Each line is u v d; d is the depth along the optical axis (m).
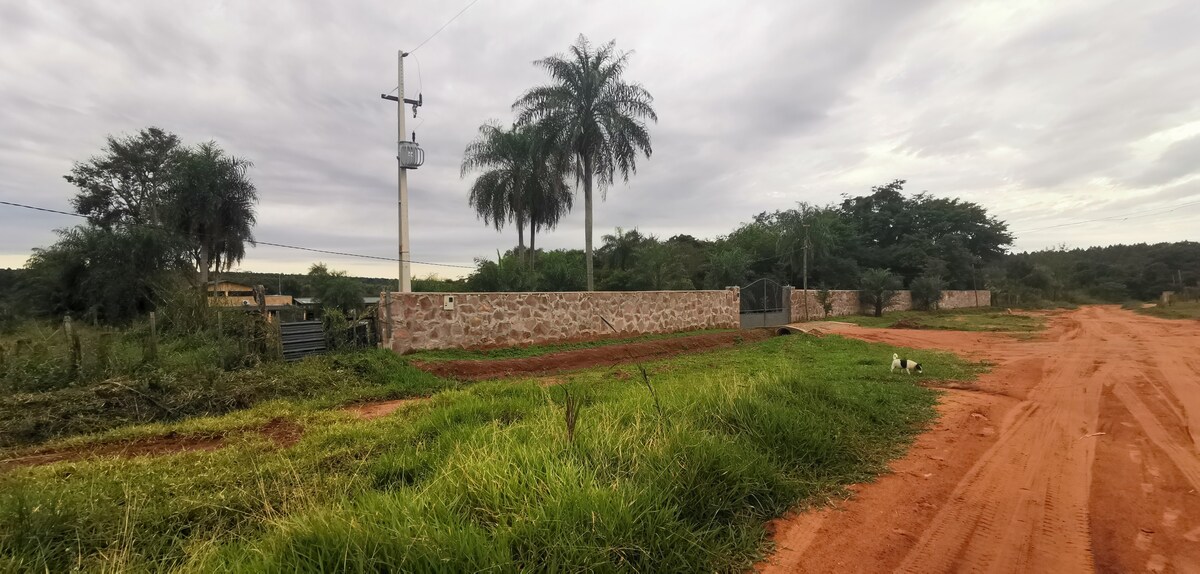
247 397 7.95
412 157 17.11
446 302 12.75
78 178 30.50
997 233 51.12
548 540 2.79
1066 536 3.56
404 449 4.92
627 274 29.95
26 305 21.38
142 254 21.41
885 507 4.04
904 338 18.70
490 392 7.64
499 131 27.00
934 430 6.26
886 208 48.09
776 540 3.50
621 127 21.62
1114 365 11.41
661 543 3.03
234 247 27.20
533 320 14.53
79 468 4.60
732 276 31.20
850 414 6.26
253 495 3.76
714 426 4.89
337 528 2.68
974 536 3.56
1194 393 8.30
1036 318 30.48
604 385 8.47
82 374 7.91
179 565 2.92
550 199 27.44
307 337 11.02
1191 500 4.15
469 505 3.13
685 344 15.98
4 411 6.43
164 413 7.21
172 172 25.55
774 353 14.02
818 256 34.28
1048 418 6.84
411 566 2.50
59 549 2.97
